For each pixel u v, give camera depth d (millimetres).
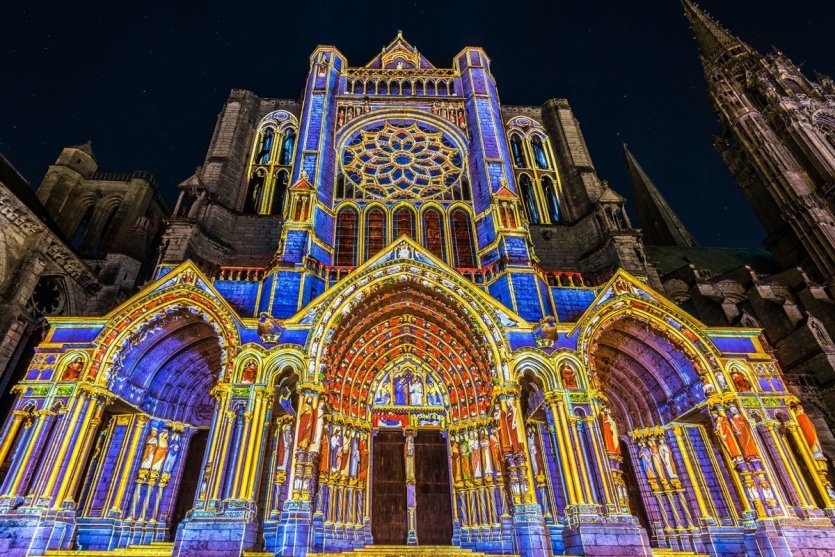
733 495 23906
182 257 29953
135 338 23781
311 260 29094
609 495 21109
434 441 27047
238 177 39031
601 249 34562
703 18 80750
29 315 32875
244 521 19234
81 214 48469
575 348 24859
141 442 24016
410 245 27984
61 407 21484
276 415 24688
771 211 60375
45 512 19203
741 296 45875
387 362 28625
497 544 22938
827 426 33969
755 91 68938
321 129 38125
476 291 26281
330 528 22766
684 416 25484
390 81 45062
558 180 42125
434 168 39031
